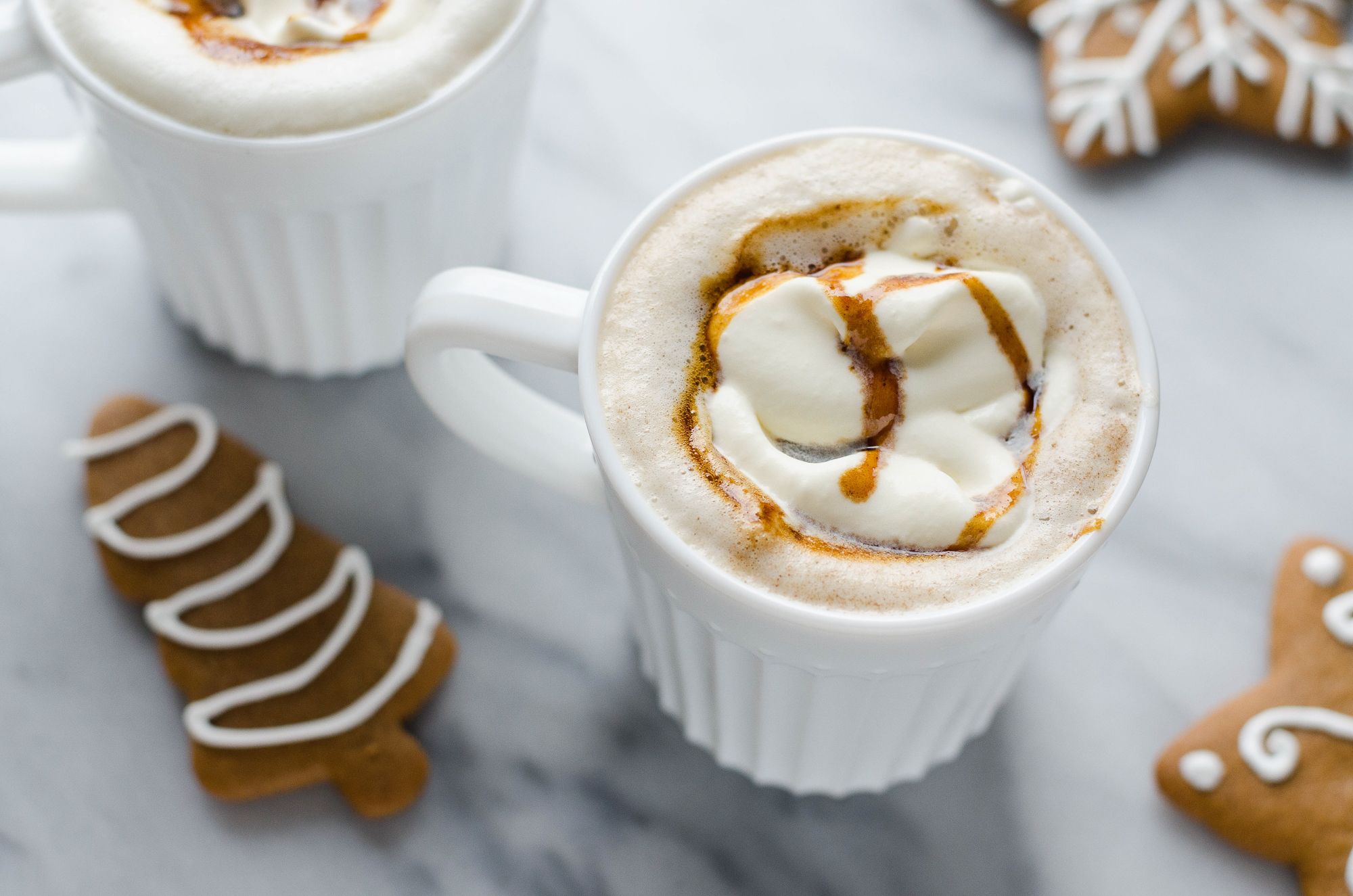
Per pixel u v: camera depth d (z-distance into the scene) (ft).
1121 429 1.52
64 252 1.93
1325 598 1.78
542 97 2.01
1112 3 1.99
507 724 1.78
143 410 1.84
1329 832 1.70
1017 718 1.78
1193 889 1.73
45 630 1.80
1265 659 1.79
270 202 1.69
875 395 1.53
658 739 1.78
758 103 2.01
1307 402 1.88
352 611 1.78
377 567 1.83
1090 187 1.96
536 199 1.96
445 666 1.78
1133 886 1.73
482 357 1.66
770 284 1.55
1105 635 1.80
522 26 1.69
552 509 1.86
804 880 1.74
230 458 1.83
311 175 1.67
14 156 1.77
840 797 1.76
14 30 1.67
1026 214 1.57
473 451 1.87
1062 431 1.53
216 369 1.90
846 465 1.51
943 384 1.54
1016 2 2.01
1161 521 1.84
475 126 1.71
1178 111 1.96
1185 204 1.96
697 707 1.71
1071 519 1.51
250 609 1.78
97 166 1.76
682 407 1.53
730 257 1.57
